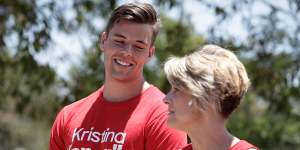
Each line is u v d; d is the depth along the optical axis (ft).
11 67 42.88
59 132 17.25
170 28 42.73
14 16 42.45
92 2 42.86
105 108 16.74
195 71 12.80
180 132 15.97
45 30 41.42
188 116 13.05
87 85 43.78
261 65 41.98
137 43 16.39
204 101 12.76
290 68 42.24
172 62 13.20
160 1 40.91
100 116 16.67
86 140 16.52
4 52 42.86
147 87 16.89
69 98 43.55
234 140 13.06
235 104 13.02
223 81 12.71
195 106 12.89
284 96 42.22
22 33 41.39
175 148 15.80
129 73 16.49
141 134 16.08
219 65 12.81
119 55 16.40
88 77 43.83
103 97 16.99
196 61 12.90
